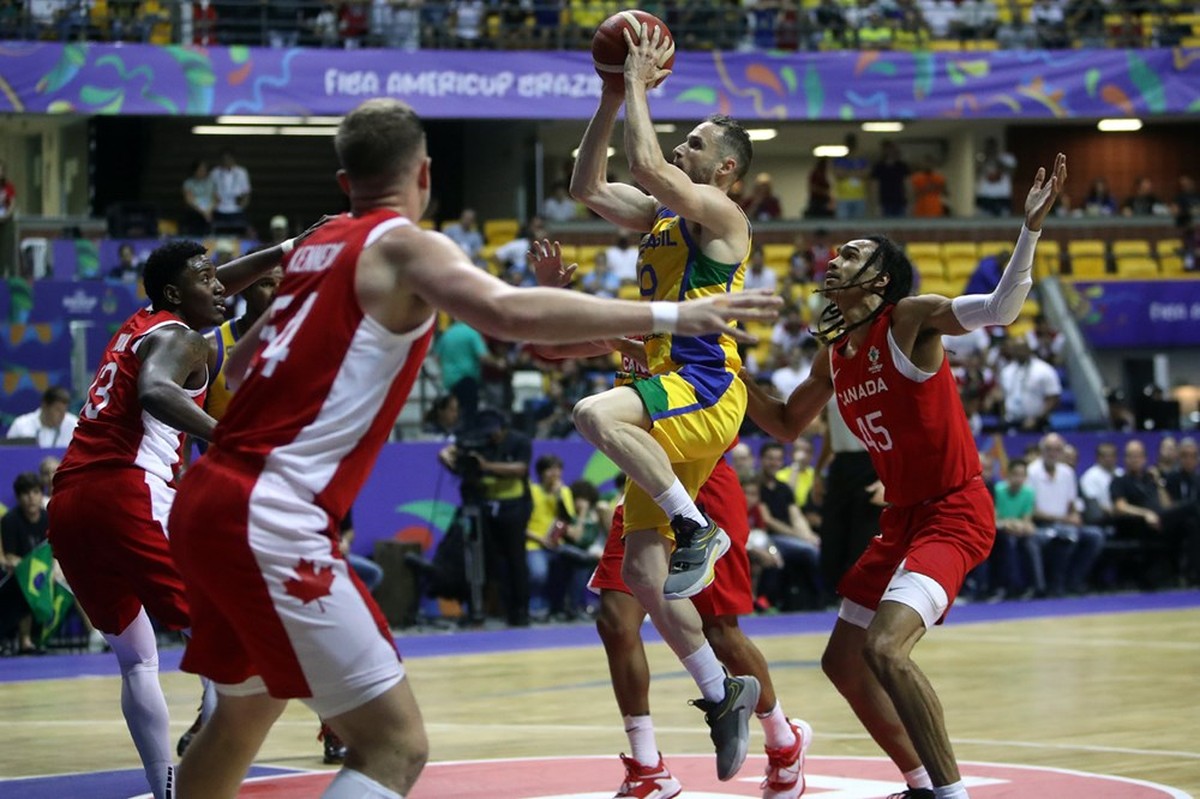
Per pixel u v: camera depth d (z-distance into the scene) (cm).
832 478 1399
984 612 1766
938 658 1314
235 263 721
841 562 1403
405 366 445
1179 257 2769
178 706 1103
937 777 583
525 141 2856
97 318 1716
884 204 2858
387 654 441
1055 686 1123
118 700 1126
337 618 434
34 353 1673
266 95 2195
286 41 2355
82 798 726
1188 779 731
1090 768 766
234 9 2336
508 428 1675
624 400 623
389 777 436
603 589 706
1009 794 684
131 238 2223
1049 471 1942
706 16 2544
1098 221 2812
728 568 704
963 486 631
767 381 1778
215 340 763
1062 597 1944
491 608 1736
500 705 1070
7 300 1684
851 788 710
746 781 749
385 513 1700
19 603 1472
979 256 2748
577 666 1309
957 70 2475
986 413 2125
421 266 430
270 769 810
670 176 622
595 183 666
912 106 2461
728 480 725
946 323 612
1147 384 2355
